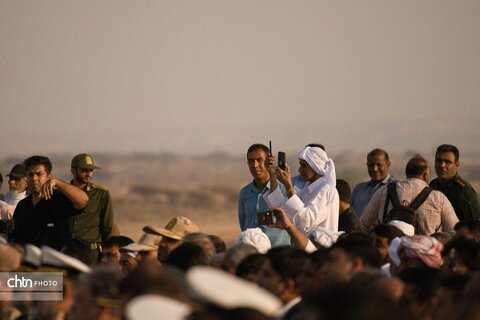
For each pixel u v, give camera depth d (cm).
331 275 2291
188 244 2805
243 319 1534
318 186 3878
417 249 2819
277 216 3475
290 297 2448
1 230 4112
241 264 2520
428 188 4016
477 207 4281
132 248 3356
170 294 1791
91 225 4159
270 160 3859
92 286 1994
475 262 2753
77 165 4181
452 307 2112
